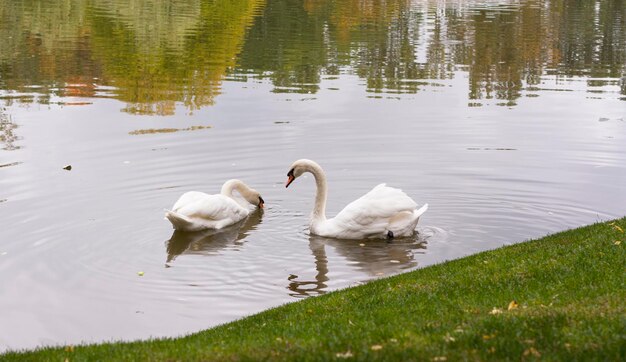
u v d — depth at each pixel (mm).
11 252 13664
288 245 14562
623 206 15852
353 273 13109
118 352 8750
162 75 30281
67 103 25297
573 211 15672
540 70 32594
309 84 28688
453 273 11430
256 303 11898
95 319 11320
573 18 52000
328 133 21438
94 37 39531
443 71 31969
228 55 35250
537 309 8727
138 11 48906
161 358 8289
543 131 21750
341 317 9633
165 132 21562
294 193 17375
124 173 18000
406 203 14953
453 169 18281
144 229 14961
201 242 14625
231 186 16578
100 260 13508
